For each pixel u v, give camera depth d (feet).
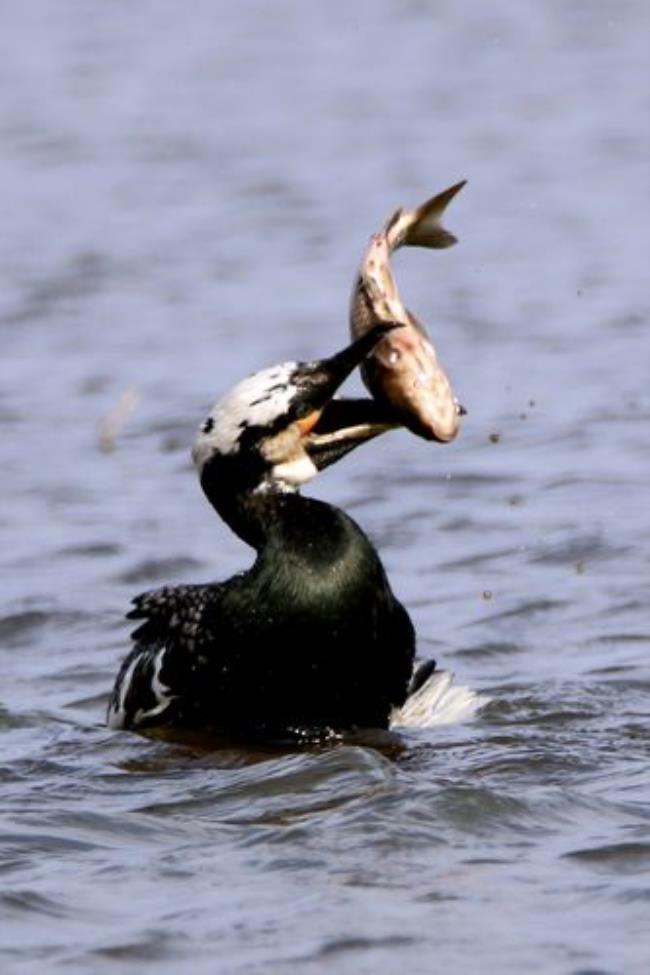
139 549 54.75
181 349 79.00
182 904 29.40
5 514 58.75
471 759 36.22
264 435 38.01
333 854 31.22
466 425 66.54
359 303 38.37
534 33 151.94
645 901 28.99
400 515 57.11
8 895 29.66
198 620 38.11
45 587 51.65
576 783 34.53
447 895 29.45
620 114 126.11
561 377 72.28
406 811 32.76
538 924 28.35
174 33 155.43
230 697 38.04
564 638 46.32
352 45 150.10
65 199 109.29
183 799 34.37
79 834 32.58
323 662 37.50
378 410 38.65
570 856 30.89
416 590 50.52
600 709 40.22
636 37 149.18
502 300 84.99
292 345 78.89
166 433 67.31
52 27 157.79
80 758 37.42
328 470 62.08
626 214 101.30
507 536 54.65
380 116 128.16
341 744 37.58
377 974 26.94
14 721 41.14
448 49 148.05
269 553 37.68
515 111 128.06
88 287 90.22
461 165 114.42
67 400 71.97
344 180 111.14
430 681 40.27
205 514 58.39
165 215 104.42
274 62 145.79
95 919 28.94
